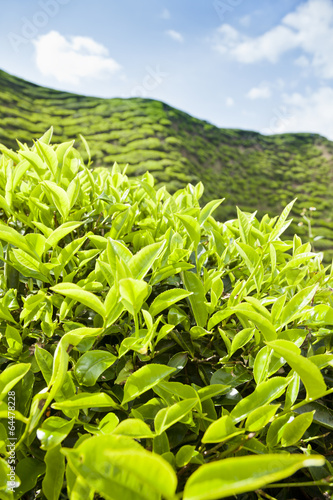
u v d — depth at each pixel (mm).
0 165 1334
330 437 897
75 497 534
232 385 819
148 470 369
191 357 936
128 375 790
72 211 1217
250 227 1074
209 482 365
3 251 1060
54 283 952
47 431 606
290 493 841
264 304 956
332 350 943
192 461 650
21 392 763
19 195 1196
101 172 1538
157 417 595
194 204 1375
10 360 936
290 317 810
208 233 1340
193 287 938
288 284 1041
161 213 1195
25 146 1330
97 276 948
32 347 905
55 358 612
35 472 686
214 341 979
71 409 639
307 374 553
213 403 779
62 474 631
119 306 775
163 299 823
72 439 767
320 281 1099
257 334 868
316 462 367
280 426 711
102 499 613
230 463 377
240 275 1189
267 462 390
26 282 1055
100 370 753
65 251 939
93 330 717
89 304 714
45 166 1132
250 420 615
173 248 1013
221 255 1179
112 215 1263
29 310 854
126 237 1153
